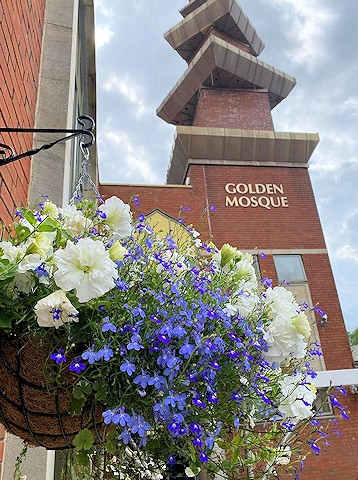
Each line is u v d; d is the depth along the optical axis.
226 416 1.05
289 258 10.57
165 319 1.00
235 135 11.48
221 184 11.20
